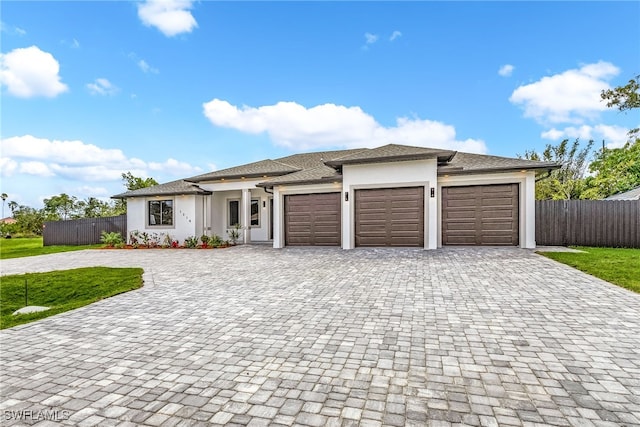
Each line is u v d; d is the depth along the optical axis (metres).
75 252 16.64
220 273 9.09
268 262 10.73
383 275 8.00
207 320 5.16
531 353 3.68
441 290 6.47
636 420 2.50
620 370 3.27
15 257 15.32
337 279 7.75
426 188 12.48
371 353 3.79
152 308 5.91
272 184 14.85
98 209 38.66
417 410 2.68
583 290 6.21
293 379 3.25
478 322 4.70
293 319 5.07
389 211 13.01
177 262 11.55
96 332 4.78
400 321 4.83
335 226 14.38
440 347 3.90
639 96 15.12
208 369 3.52
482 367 3.39
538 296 5.89
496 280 7.13
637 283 6.54
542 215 13.62
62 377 3.43
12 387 3.24
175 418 2.66
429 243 12.38
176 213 17.84
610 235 12.84
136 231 18.59
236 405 2.82
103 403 2.92
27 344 4.37
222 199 19.52
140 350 4.09
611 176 23.31
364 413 2.66
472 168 12.23
